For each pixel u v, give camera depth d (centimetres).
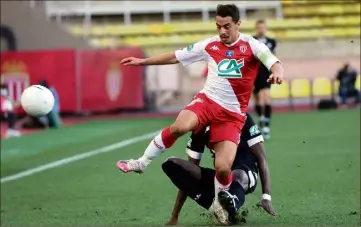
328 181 3108
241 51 1886
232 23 1875
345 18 9194
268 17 9281
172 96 8219
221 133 1889
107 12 9169
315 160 3716
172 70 8306
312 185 3017
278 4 9244
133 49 7681
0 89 5756
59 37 8044
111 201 2847
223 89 1891
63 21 9088
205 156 3875
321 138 4650
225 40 1886
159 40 9025
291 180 3152
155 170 3594
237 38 1897
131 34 9069
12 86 6962
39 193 3112
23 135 5622
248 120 2016
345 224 2158
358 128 5225
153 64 1964
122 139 5038
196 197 1962
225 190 1858
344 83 7431
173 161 1917
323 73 8619
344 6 9262
